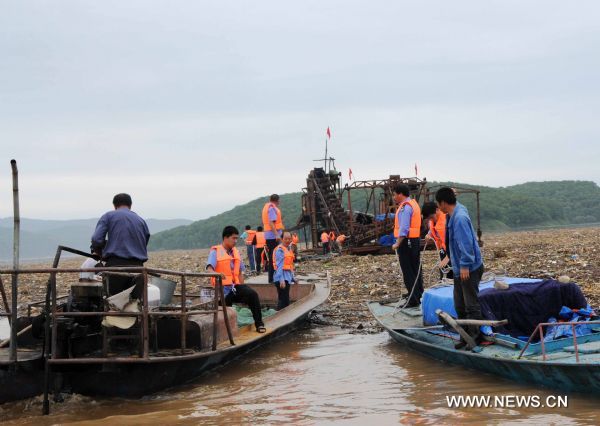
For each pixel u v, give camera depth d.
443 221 11.81
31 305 8.73
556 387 6.85
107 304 7.28
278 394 7.49
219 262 10.11
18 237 7.02
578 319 8.16
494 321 7.70
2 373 7.17
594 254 23.64
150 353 7.73
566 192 191.12
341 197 34.88
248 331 10.29
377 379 8.02
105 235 8.12
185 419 6.53
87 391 7.42
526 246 32.44
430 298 9.66
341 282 19.95
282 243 13.02
